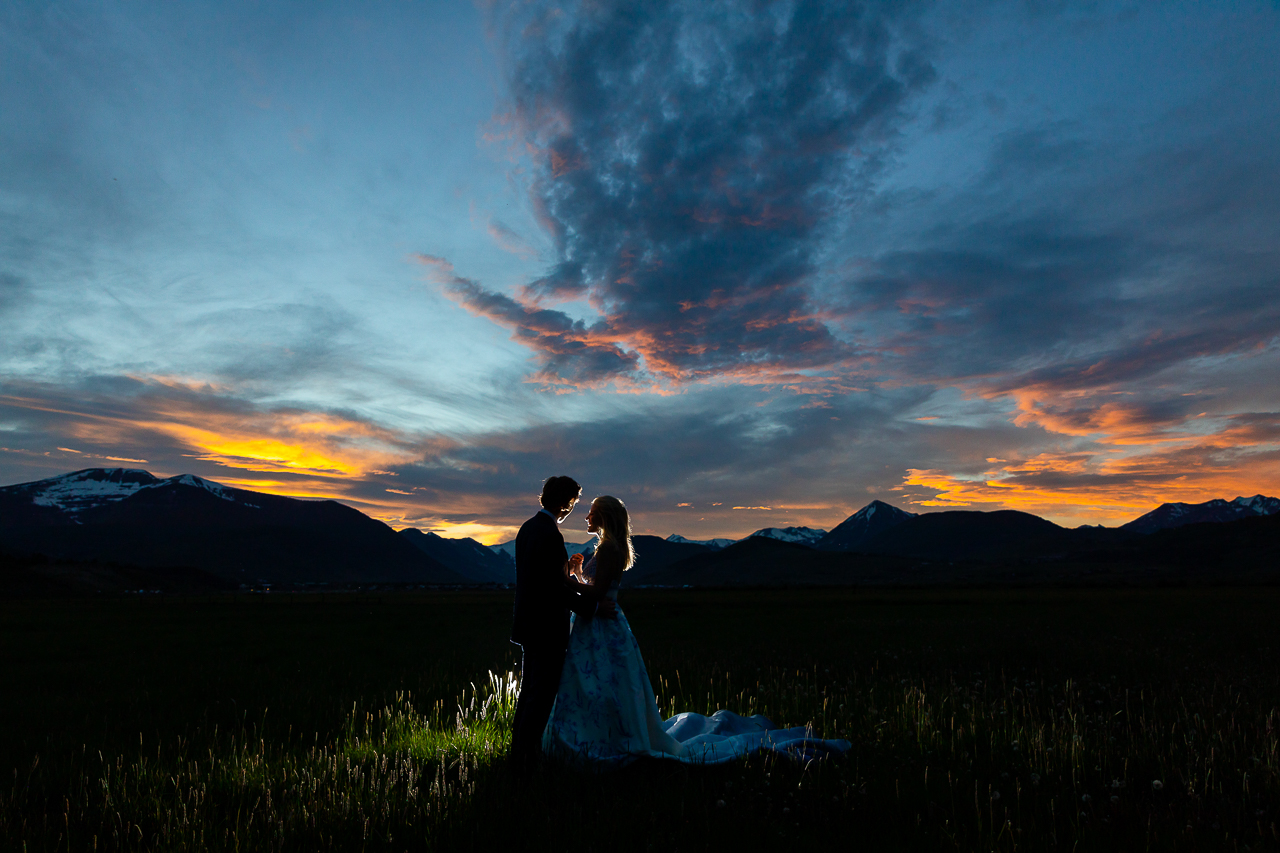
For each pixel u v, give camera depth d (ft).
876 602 185.98
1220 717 19.43
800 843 10.66
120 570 571.28
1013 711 20.35
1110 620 82.28
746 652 45.98
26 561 473.67
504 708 22.00
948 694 23.94
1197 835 10.95
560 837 10.93
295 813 11.92
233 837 11.06
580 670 16.71
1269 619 78.23
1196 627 66.23
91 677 36.63
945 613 114.21
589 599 16.60
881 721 19.38
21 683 34.73
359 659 45.39
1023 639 52.34
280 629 89.40
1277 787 13.10
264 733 19.34
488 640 64.69
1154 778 14.48
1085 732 17.83
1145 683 28.86
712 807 12.62
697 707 23.86
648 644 55.06
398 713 21.47
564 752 15.76
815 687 26.71
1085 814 11.58
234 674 36.81
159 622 112.27
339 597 342.23
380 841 10.95
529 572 16.38
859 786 13.55
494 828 11.28
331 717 22.35
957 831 10.99
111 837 11.43
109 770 15.49
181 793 13.66
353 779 14.07
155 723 22.13
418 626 93.91
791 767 15.06
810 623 87.66
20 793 13.93
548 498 17.85
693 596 287.69
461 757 15.24
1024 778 14.44
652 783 14.05
